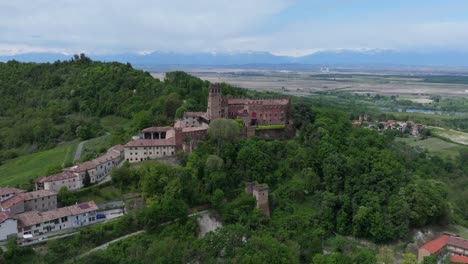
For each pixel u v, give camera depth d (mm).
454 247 187875
